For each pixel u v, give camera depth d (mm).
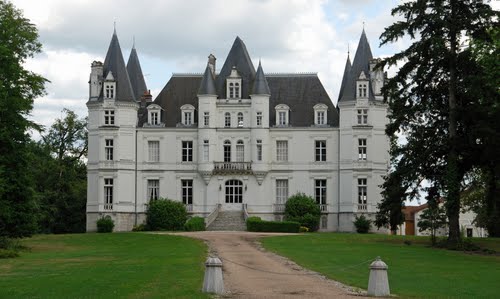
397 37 57906
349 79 92000
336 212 91625
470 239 65625
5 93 53906
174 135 93438
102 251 56094
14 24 59969
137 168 93000
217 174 92500
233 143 92625
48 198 104250
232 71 92938
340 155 91812
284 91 95625
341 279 35844
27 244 64688
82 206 106875
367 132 90875
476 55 56156
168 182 93188
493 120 54875
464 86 56094
